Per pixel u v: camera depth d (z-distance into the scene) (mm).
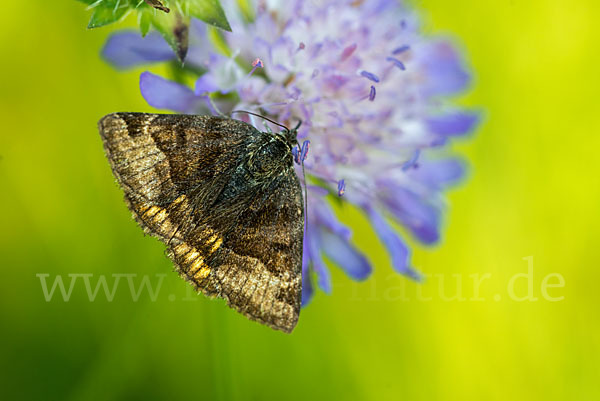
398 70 174
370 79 167
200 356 190
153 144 161
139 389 190
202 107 168
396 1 176
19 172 190
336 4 172
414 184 179
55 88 188
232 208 163
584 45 202
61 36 187
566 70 203
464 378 200
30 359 189
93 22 155
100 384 189
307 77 169
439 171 182
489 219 203
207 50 169
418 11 181
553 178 203
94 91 188
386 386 198
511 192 203
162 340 189
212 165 162
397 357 199
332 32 171
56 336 189
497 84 201
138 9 156
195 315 190
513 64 201
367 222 198
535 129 203
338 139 170
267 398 195
